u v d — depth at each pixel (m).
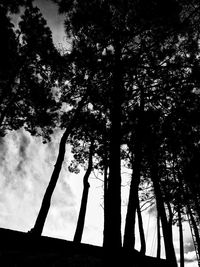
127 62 12.02
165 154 16.52
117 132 9.83
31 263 6.95
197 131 13.53
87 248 9.88
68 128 15.52
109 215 8.29
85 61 13.70
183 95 12.25
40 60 20.20
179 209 20.91
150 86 12.41
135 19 12.14
